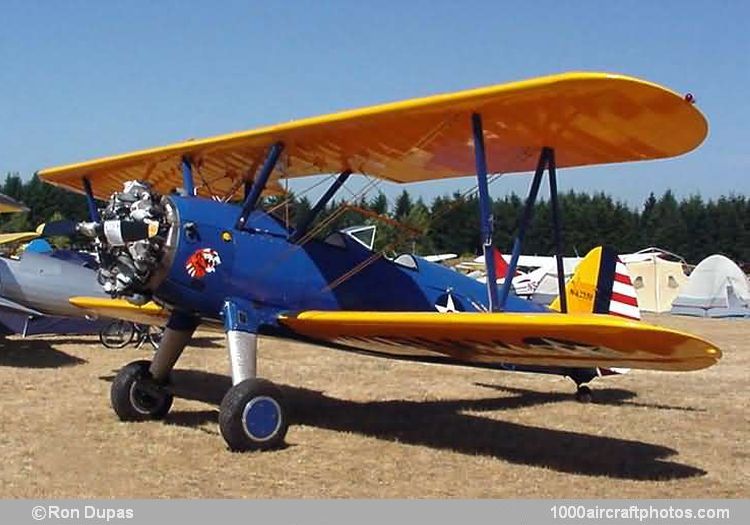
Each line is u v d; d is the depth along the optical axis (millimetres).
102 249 5961
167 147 6953
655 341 4562
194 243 5809
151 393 6520
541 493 4621
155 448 5504
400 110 5406
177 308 6160
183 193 6805
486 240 5504
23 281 10906
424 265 7227
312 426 6457
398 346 6262
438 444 5855
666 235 61938
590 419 6957
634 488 4742
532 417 7043
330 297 6488
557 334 4852
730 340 15062
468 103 5176
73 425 6246
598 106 5094
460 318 5113
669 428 6582
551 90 4816
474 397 8086
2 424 6207
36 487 4531
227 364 10172
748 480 4973
